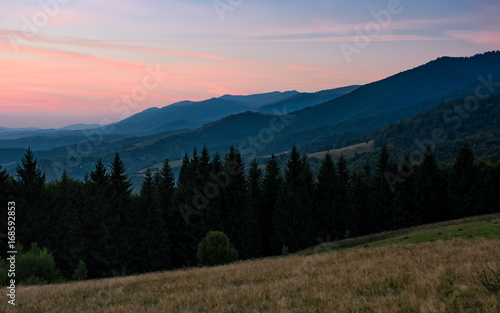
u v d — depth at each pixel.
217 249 32.25
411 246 21.36
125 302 12.15
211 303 10.58
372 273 12.66
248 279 15.05
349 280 11.88
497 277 9.20
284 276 15.05
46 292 15.96
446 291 9.12
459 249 16.75
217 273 18.23
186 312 9.60
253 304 10.01
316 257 21.31
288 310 8.84
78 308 11.46
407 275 11.59
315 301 9.59
